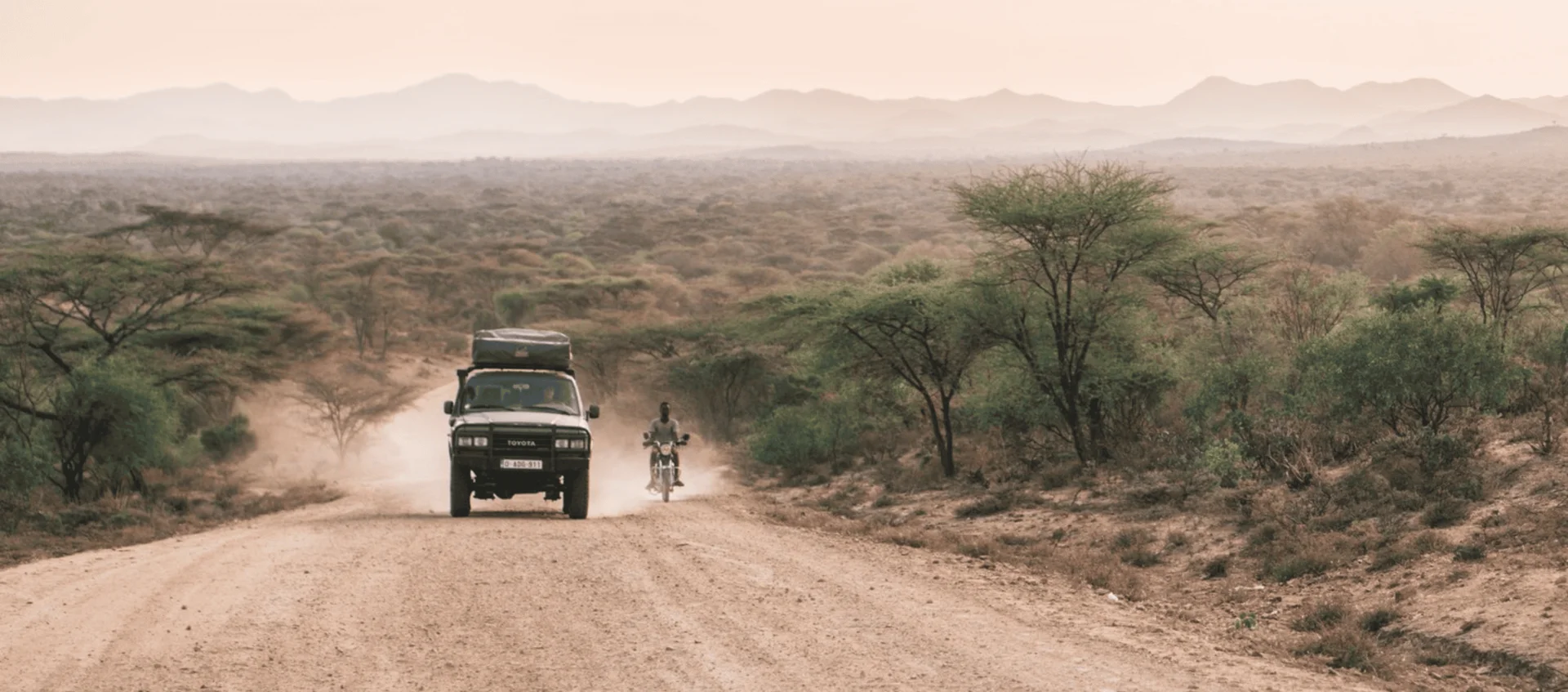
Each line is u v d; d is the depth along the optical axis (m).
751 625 12.03
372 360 87.19
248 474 46.84
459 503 22.38
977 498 25.39
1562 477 16.55
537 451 21.86
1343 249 100.12
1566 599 11.73
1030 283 29.67
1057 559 17.59
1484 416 20.72
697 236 162.88
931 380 33.47
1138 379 28.83
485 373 23.42
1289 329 32.22
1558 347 23.86
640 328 59.12
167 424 35.88
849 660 10.60
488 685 9.78
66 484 34.78
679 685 9.77
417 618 12.22
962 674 10.12
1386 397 20.45
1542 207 155.12
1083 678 9.98
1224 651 11.34
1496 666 10.78
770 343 48.97
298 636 11.41
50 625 11.97
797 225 174.88
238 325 50.81
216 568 15.44
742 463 40.53
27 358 39.34
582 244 168.38
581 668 10.30
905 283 31.77
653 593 13.65
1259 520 18.33
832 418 38.12
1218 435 25.05
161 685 9.65
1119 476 24.48
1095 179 28.36
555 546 17.28
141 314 46.62
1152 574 17.05
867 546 18.91
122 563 16.72
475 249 147.12
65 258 41.94
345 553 16.59
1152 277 34.69
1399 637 12.08
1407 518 16.70
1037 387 29.47
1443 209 184.50
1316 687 9.91
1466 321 21.28
